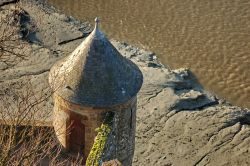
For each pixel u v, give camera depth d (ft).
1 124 83.05
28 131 84.58
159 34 156.35
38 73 133.28
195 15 163.02
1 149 77.36
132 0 169.27
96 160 68.44
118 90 71.26
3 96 121.19
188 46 151.84
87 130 74.90
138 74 75.10
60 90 72.13
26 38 147.23
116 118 73.00
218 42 152.97
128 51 147.43
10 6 160.56
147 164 109.70
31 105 94.84
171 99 125.59
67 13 164.04
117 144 75.36
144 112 121.90
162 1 168.76
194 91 130.41
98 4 168.04
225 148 113.29
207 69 143.74
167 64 145.28
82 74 71.00
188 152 112.57
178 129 117.70
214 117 121.08
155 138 115.44
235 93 136.26
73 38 150.82
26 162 76.48
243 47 150.82
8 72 132.57
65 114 75.10
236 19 160.97
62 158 79.30
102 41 71.26
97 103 70.74
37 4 164.45
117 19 162.40
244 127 118.62
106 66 71.00
